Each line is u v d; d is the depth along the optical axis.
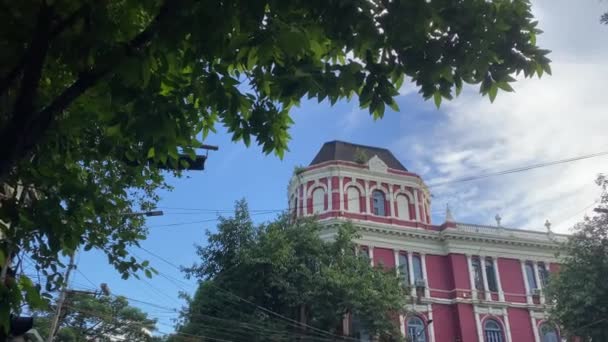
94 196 5.42
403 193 38.22
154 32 3.80
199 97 4.54
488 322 34.97
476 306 34.97
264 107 4.90
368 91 4.12
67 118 4.88
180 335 25.97
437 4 3.80
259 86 4.57
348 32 3.96
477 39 3.97
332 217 34.84
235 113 4.45
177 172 7.36
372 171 37.78
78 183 5.32
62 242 5.41
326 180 36.84
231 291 27.50
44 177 5.16
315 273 27.67
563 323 25.47
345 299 26.81
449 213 38.19
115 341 28.95
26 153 3.69
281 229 29.58
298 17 4.08
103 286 20.11
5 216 4.92
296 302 26.95
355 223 34.84
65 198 5.28
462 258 36.53
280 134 5.09
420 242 36.59
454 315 34.88
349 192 36.72
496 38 4.04
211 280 28.41
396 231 35.94
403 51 4.04
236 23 3.73
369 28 3.87
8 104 4.08
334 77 4.06
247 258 27.03
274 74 4.02
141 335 29.11
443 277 36.12
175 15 3.71
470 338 33.91
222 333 26.16
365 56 4.24
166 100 4.01
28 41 3.99
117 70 3.64
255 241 28.66
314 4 3.83
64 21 3.80
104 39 3.84
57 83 5.09
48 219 5.07
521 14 4.20
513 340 34.59
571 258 25.86
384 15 3.90
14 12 3.93
